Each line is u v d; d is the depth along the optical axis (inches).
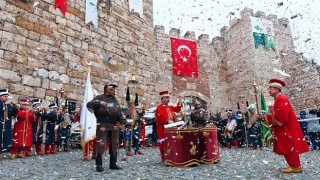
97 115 210.1
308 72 770.8
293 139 183.8
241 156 295.0
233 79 876.0
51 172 191.9
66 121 378.3
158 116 256.7
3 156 293.9
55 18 444.5
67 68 446.9
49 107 353.4
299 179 158.7
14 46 380.8
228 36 920.3
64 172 192.7
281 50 857.5
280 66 830.5
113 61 537.6
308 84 765.9
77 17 482.3
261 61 804.0
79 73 464.4
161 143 252.2
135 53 597.9
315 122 376.2
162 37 816.9
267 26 854.5
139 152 334.3
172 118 257.9
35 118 317.7
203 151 229.9
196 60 853.2
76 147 428.5
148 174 182.4
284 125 188.1
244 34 845.2
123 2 592.1
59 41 442.9
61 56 441.4
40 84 402.9
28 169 204.4
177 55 820.6
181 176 173.2
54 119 345.4
